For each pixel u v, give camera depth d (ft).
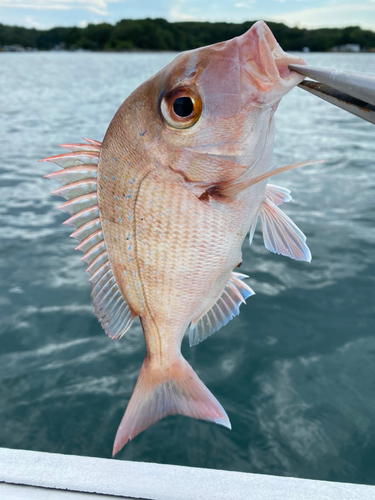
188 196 0.45
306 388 1.34
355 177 3.33
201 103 0.41
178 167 0.44
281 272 2.01
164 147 0.43
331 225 2.46
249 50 0.40
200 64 0.41
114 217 0.48
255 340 1.55
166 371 0.58
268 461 1.13
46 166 3.86
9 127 5.74
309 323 1.64
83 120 6.41
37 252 2.24
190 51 0.42
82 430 1.22
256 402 1.30
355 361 1.43
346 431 1.20
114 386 1.37
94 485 0.52
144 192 0.45
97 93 10.44
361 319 1.64
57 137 5.06
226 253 0.49
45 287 1.90
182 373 0.58
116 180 0.46
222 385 1.36
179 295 0.51
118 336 0.53
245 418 1.25
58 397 1.33
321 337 1.55
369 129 5.59
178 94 0.42
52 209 2.87
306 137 5.04
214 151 0.43
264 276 1.98
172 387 0.58
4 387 1.37
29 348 1.53
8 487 0.52
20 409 1.29
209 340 1.57
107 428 1.22
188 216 0.46
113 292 0.51
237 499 0.50
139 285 0.51
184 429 1.24
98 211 0.48
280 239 0.55
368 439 1.17
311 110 8.20
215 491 0.51
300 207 2.74
